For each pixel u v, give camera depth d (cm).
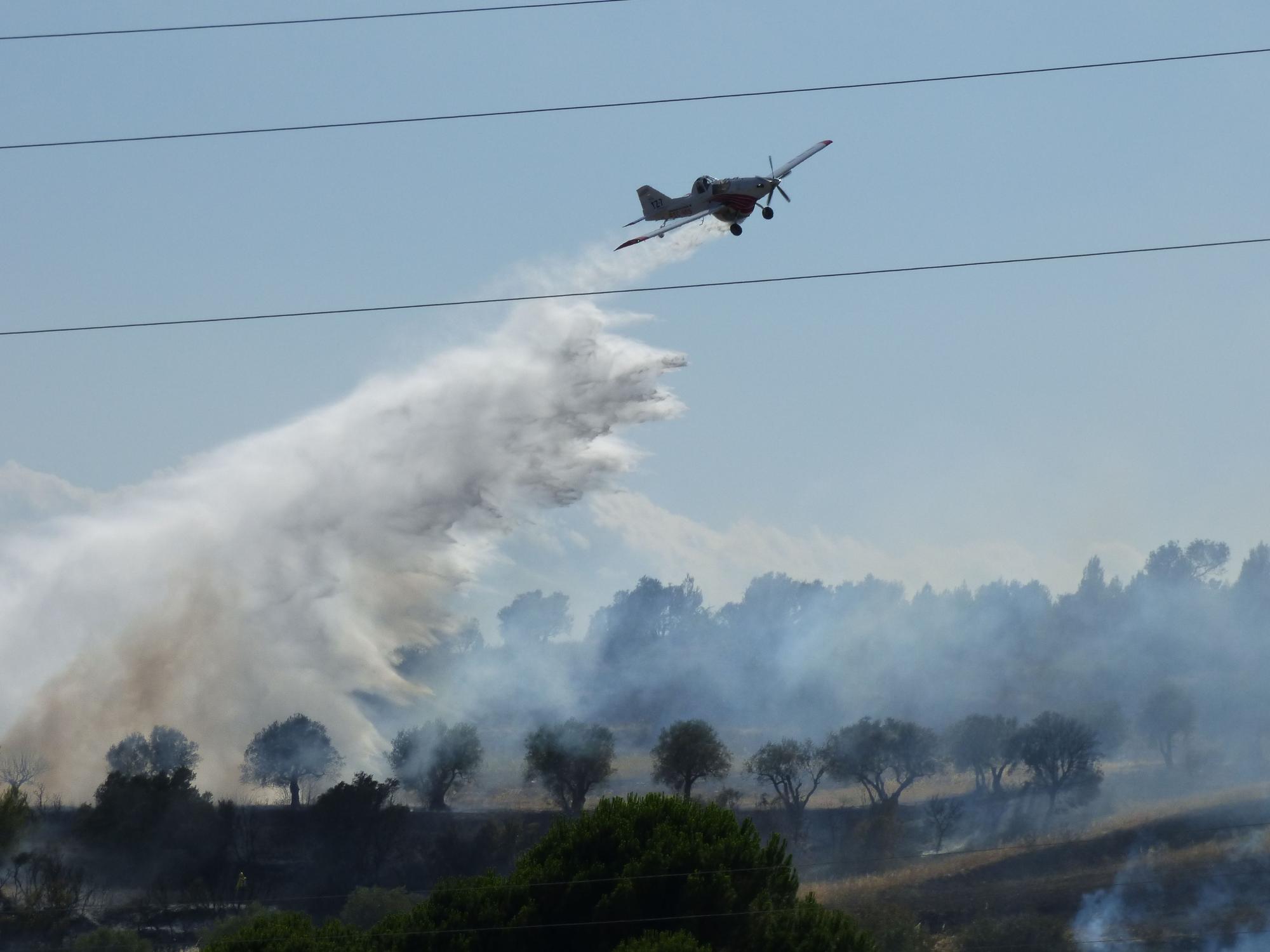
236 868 8825
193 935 7469
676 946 3469
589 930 3916
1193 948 7038
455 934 3912
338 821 9075
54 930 7256
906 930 7038
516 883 4072
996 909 7750
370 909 6969
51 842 8975
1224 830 9069
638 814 4206
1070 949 7050
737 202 4872
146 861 8762
